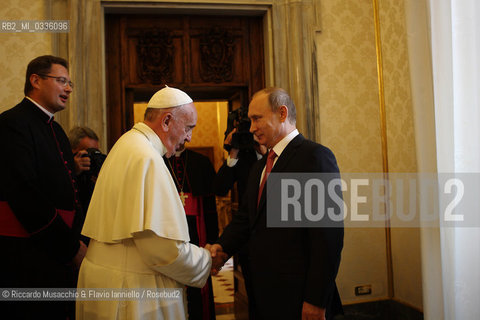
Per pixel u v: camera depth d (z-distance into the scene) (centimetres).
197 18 414
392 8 393
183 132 194
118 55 397
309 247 188
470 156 264
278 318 187
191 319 297
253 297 221
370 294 407
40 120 226
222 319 419
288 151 199
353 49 417
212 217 336
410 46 303
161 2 383
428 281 288
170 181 179
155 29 402
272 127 204
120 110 395
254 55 425
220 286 564
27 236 208
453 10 271
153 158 176
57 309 216
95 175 277
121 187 173
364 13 421
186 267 174
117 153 183
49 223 201
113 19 398
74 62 354
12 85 352
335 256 182
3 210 205
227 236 230
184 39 409
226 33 416
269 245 194
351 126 413
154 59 402
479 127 261
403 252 390
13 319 204
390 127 405
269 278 192
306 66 399
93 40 363
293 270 188
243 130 324
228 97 492
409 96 371
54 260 213
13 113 215
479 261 261
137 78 400
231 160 329
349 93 414
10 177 200
